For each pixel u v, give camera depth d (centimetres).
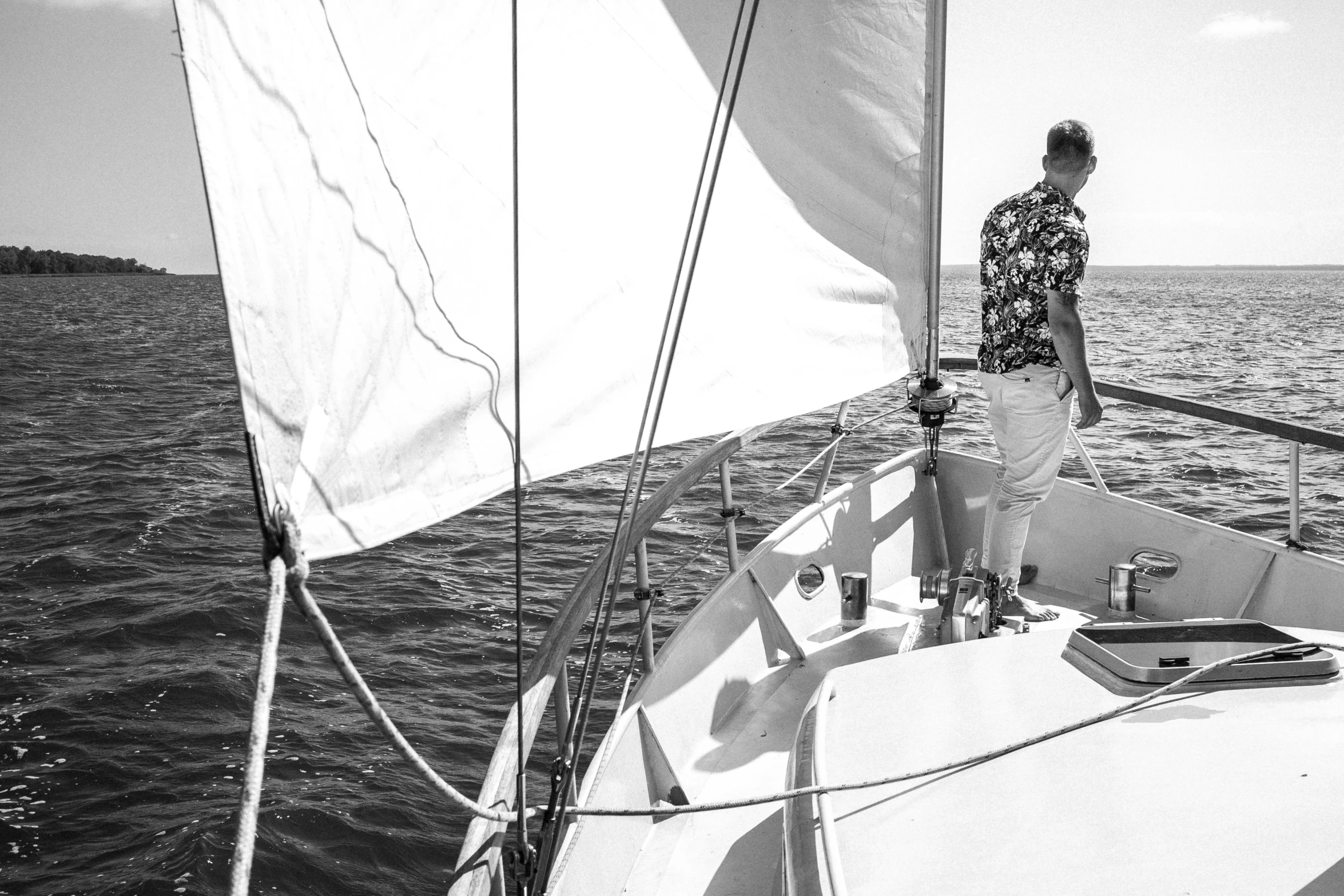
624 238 231
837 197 315
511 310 163
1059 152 318
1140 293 15462
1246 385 3231
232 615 1112
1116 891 145
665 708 269
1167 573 379
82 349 4875
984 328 349
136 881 651
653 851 236
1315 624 336
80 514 1595
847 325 326
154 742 833
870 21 304
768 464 1675
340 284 130
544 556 1297
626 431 228
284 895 643
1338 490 1574
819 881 161
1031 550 405
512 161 158
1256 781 168
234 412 2742
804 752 201
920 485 425
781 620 332
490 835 153
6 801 750
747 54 276
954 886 152
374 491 135
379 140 144
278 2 124
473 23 157
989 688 216
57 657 1015
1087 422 327
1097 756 181
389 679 944
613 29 225
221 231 107
